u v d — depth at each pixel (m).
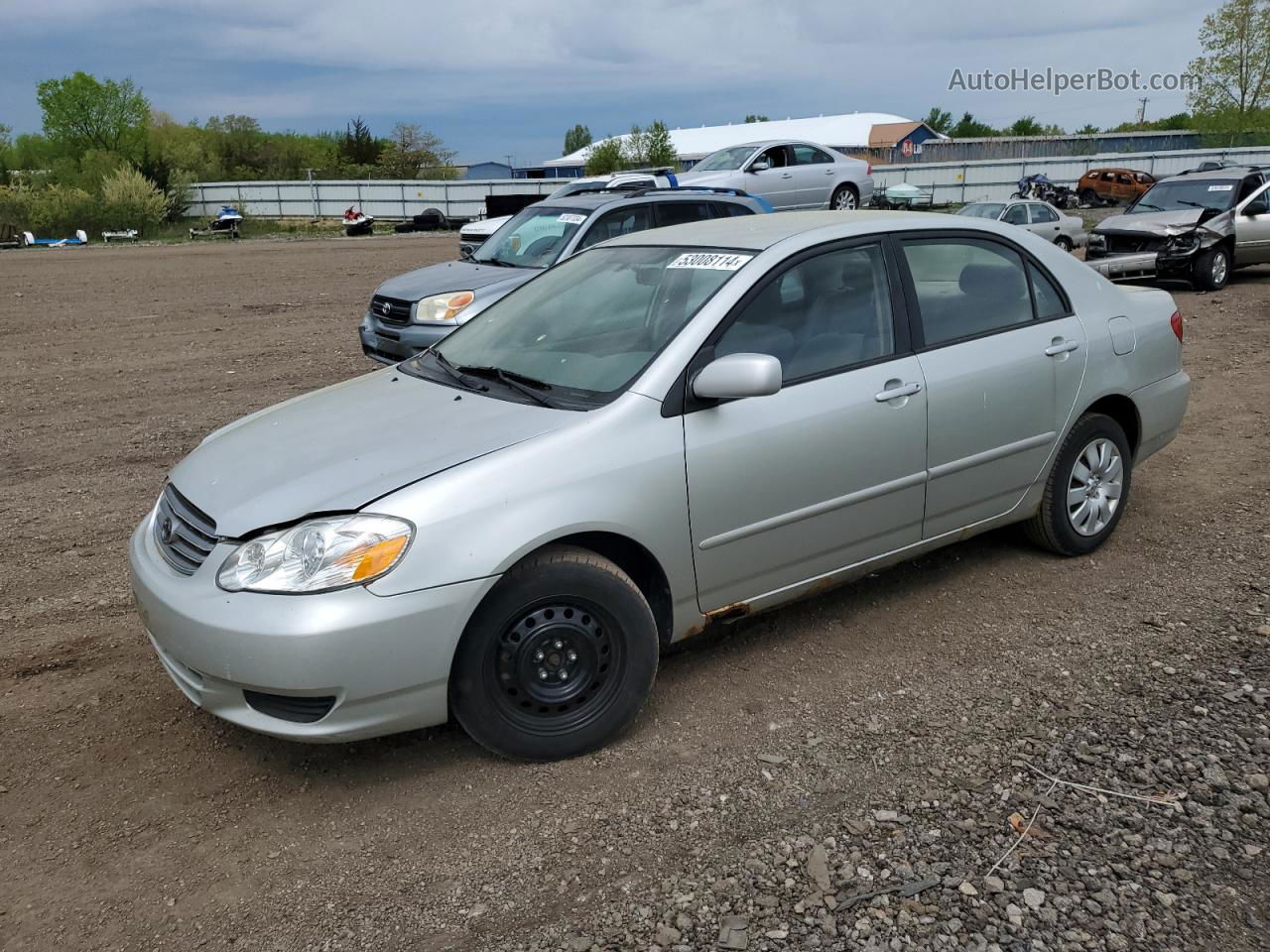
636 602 3.34
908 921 2.55
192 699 3.21
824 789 3.13
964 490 4.29
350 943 2.58
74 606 4.74
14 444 7.77
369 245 32.06
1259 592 4.42
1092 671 3.80
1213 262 14.81
